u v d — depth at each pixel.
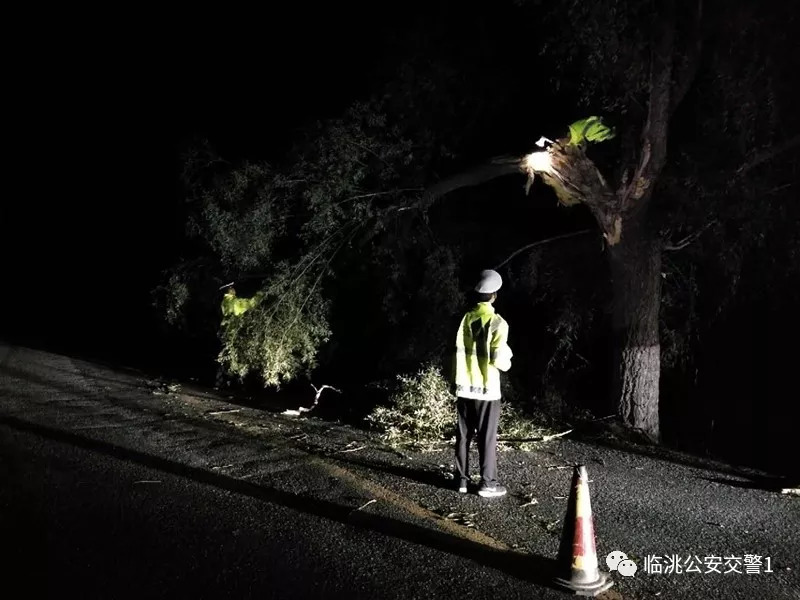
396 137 10.81
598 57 9.16
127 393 11.55
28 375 12.91
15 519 6.21
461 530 6.25
